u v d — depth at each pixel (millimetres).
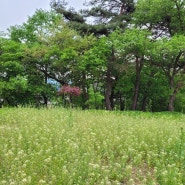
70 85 35156
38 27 39312
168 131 13172
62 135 10977
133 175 8555
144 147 10648
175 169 8398
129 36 31438
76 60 32781
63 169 7574
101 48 32531
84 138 10844
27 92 35656
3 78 34750
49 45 34344
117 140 10906
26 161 7969
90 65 32469
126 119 16609
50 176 7617
